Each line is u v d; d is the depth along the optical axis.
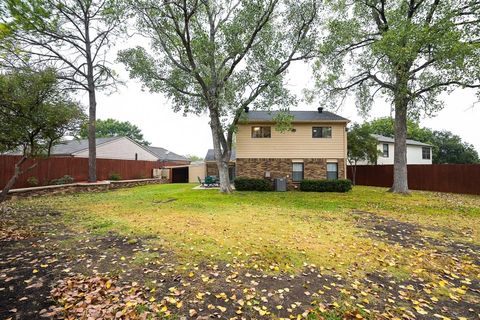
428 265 4.25
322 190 15.67
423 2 12.09
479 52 9.49
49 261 4.12
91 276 3.60
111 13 13.88
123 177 21.19
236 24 12.17
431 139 35.47
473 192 14.83
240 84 13.48
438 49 9.89
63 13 14.19
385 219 7.79
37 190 11.99
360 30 13.89
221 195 13.41
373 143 21.25
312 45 13.89
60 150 23.78
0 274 3.63
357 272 3.96
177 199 11.76
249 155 16.81
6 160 11.95
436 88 11.96
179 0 11.63
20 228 6.12
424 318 2.79
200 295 3.16
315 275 3.82
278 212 8.71
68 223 6.71
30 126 6.84
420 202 11.26
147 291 3.23
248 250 4.78
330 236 5.84
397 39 9.94
